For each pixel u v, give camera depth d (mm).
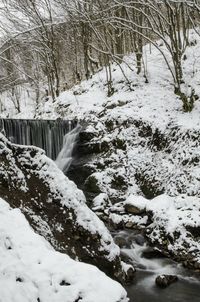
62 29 22422
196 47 16828
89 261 6988
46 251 5176
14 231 5461
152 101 14562
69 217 7297
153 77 16031
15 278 4664
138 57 16391
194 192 10586
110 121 14258
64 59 24516
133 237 9594
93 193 12227
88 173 13016
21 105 25312
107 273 7105
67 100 17375
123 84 16203
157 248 8914
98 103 15891
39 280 4668
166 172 11883
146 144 13180
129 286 7492
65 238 7074
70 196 7504
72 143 14148
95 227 7289
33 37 21562
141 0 14938
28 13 21406
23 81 24688
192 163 11367
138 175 12500
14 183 7215
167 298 7121
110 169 12727
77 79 20656
